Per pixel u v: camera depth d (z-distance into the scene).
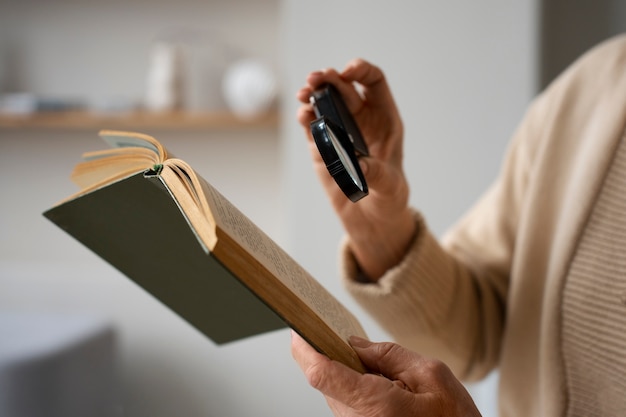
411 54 1.53
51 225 2.00
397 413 0.41
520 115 1.50
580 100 0.75
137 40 1.95
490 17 1.50
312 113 0.65
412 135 1.53
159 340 1.83
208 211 0.34
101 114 1.78
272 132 1.93
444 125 1.52
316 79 0.64
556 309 0.67
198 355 1.81
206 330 0.65
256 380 1.78
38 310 1.85
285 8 1.61
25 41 1.99
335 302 0.54
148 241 0.52
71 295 1.85
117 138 0.51
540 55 1.54
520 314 0.75
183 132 1.94
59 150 1.99
